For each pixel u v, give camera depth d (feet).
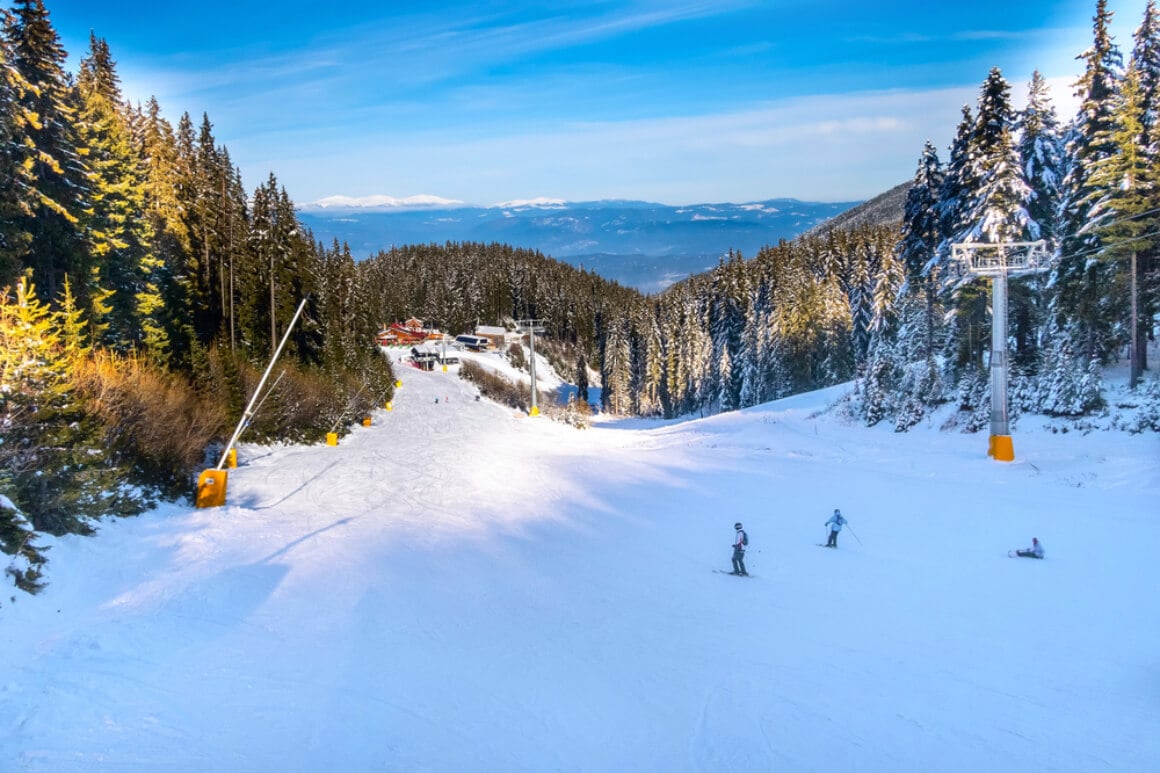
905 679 35.58
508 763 25.96
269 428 116.57
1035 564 53.78
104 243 91.50
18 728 24.73
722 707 32.19
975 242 104.63
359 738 26.63
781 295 222.69
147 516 59.36
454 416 202.28
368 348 246.68
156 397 73.67
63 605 37.29
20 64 76.02
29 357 46.29
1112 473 78.07
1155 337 117.08
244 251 159.53
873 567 56.24
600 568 58.54
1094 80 103.04
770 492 90.53
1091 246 99.81
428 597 47.34
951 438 110.32
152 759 23.71
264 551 55.21
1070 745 28.78
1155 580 48.34
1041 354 109.50
